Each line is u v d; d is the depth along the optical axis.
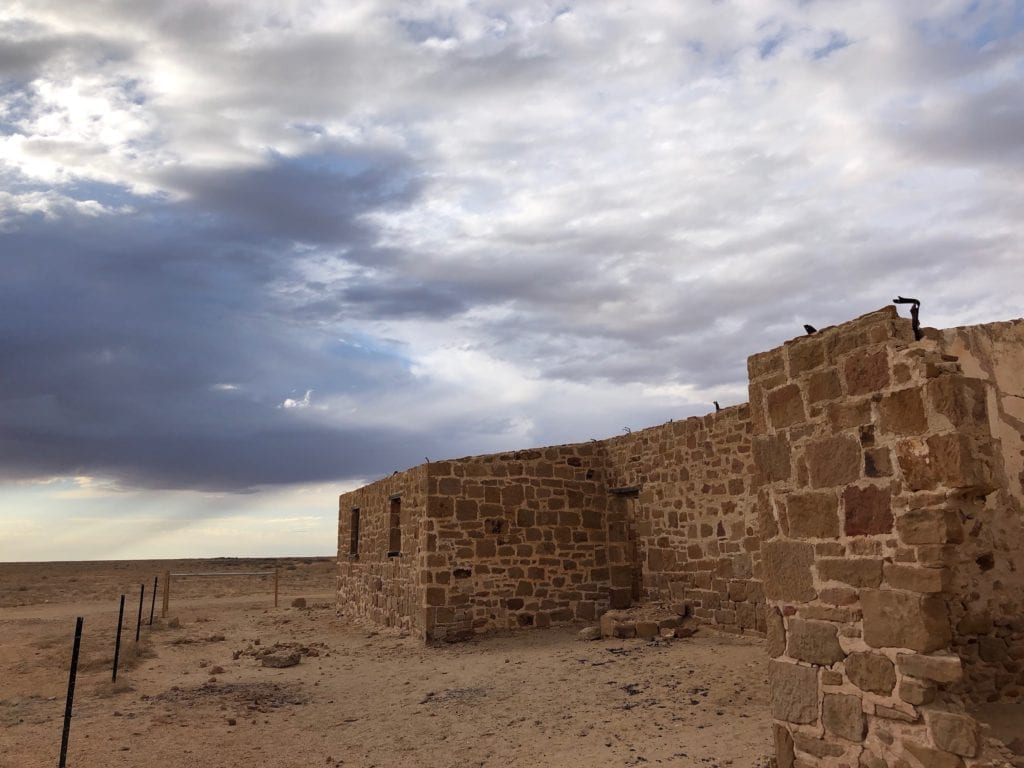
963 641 5.45
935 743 4.72
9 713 9.84
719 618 13.02
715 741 6.98
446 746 7.83
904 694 4.95
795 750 5.77
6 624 21.11
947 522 4.82
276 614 24.05
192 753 7.86
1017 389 5.86
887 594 5.15
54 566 58.56
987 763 4.46
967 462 4.78
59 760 7.32
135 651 14.88
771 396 6.41
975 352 5.64
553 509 16.25
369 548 19.92
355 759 7.58
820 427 5.86
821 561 5.71
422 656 13.76
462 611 15.22
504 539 15.75
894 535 5.15
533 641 14.27
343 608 22.38
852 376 5.61
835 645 5.52
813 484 5.86
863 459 5.45
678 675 9.74
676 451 14.56
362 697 10.50
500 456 16.11
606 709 8.60
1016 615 5.66
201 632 19.20
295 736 8.55
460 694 10.14
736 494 12.81
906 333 5.39
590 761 6.85
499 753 7.43
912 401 5.12
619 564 16.31
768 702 8.09
